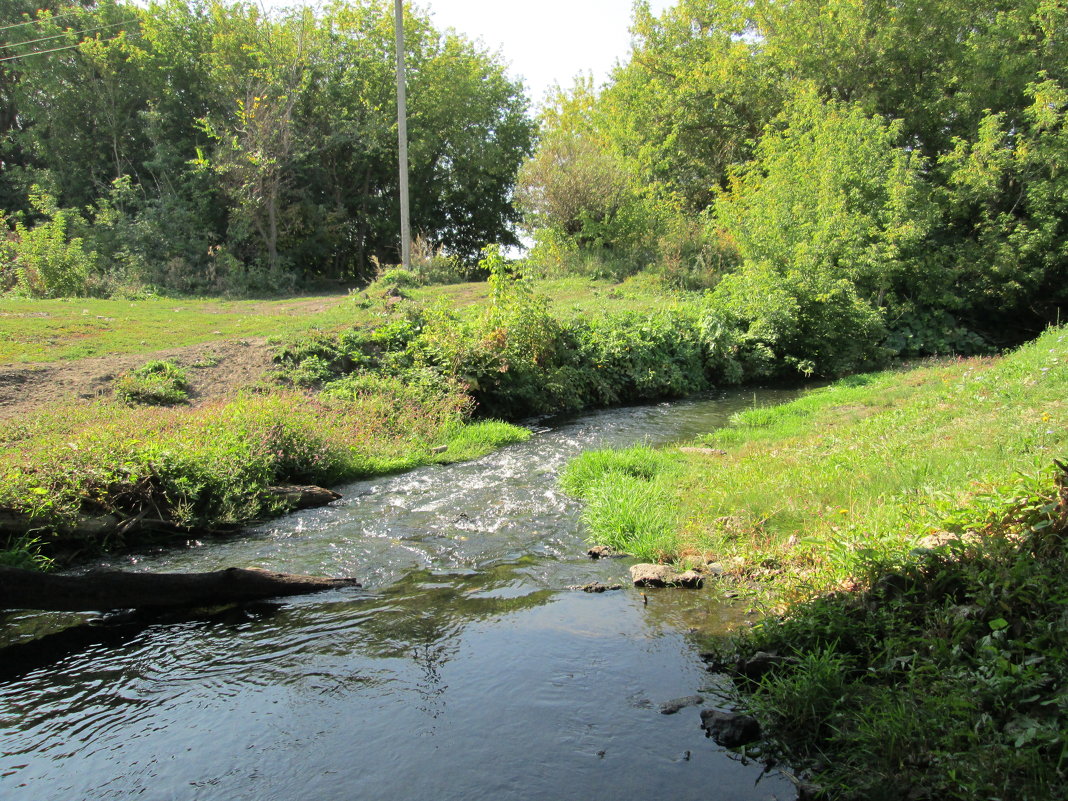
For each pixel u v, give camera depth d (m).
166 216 29.44
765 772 3.43
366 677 4.50
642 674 4.39
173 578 5.68
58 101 31.53
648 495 7.75
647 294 21.81
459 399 13.01
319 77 33.53
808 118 23.31
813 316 18.80
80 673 4.73
